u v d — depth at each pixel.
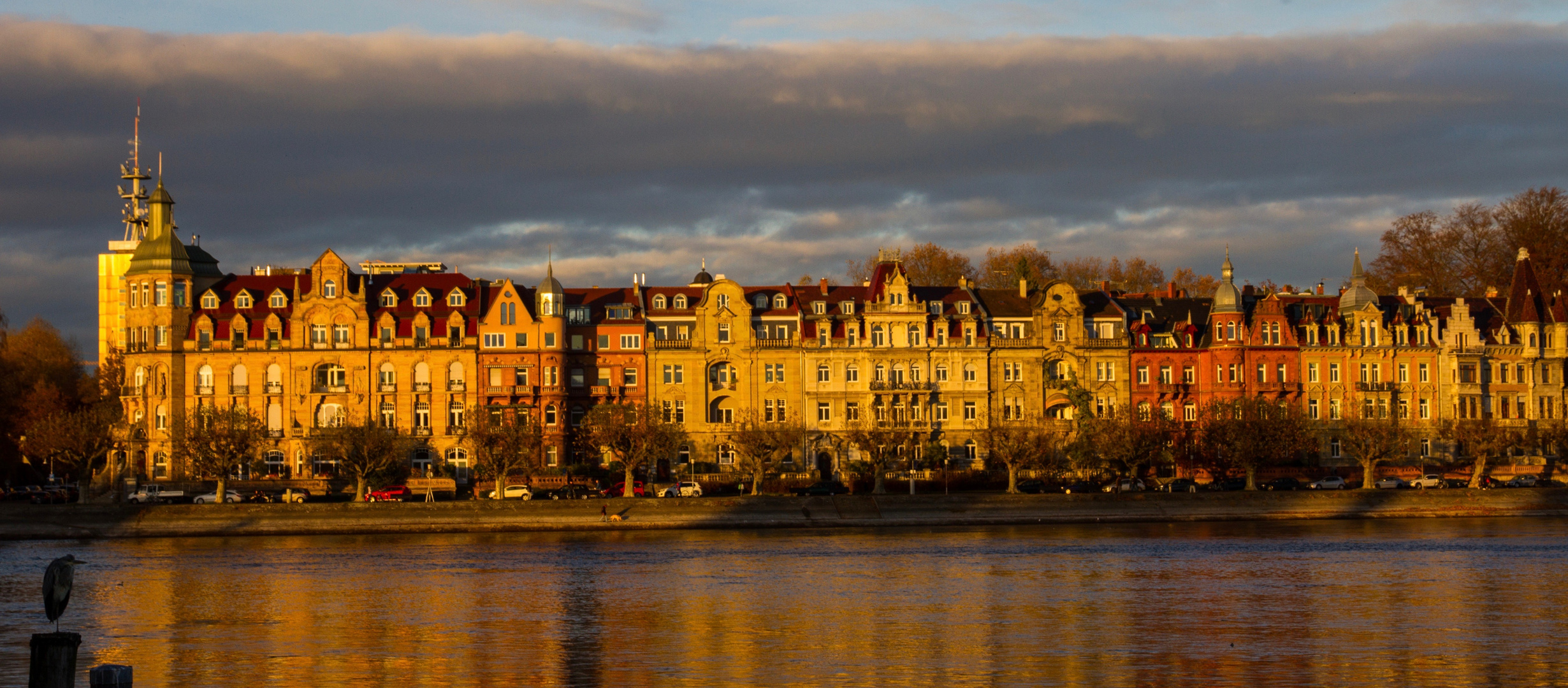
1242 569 131.50
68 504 167.12
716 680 85.31
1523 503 180.75
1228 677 85.12
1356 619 105.12
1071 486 191.00
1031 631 101.25
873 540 158.50
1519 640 96.12
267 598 118.06
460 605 113.81
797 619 106.56
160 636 101.00
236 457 177.50
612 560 140.88
